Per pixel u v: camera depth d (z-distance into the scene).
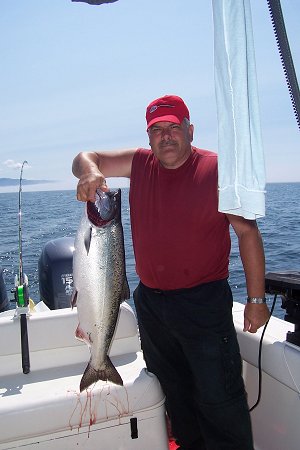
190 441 2.85
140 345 2.86
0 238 14.41
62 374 2.37
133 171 2.78
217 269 2.58
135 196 2.72
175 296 2.57
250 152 1.95
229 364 2.46
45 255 3.87
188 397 2.77
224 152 2.00
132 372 2.34
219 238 2.54
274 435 2.62
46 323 2.44
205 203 2.46
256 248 2.36
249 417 2.50
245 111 1.91
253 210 1.99
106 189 2.32
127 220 11.47
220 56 1.91
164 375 2.74
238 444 2.46
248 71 1.92
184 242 2.51
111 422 2.15
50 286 3.68
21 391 2.17
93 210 2.28
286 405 2.50
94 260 2.28
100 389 2.15
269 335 2.65
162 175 2.59
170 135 2.47
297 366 2.32
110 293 2.30
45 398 2.08
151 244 2.60
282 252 9.07
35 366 2.42
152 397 2.21
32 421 2.03
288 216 15.42
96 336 2.27
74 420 2.08
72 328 2.47
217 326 2.48
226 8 1.85
